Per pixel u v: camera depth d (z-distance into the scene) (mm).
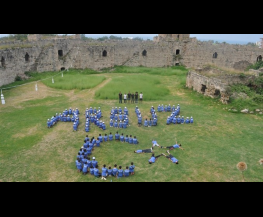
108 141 21750
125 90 35938
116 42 55094
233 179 16516
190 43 57594
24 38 53656
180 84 42250
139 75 47281
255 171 17500
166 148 20609
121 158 19000
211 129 24453
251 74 34219
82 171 17125
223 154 19750
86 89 37875
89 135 22781
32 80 41875
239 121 26375
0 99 32500
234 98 30922
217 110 29594
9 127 24000
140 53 56812
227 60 56719
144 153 19797
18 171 17062
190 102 32938
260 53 54719
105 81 41875
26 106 30266
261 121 26359
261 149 20641
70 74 47062
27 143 21000
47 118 26516
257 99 30406
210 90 33562
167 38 58469
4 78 38219
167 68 56812
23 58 43188
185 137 22719
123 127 24578
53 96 34562
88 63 51188
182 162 18516
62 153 19562
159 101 33219
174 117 26125
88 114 26531
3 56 37875
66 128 24219
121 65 56312
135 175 16844
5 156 18891
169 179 16406
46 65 47656
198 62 58031
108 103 31984
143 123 25828
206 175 16922
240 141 22016
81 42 52781
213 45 56312
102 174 16344
